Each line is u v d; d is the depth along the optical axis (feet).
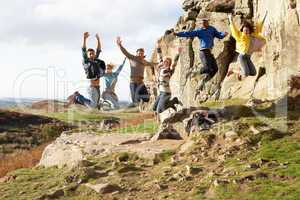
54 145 57.72
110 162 46.68
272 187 34.83
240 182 36.27
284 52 54.54
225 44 68.08
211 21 72.54
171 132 52.13
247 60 52.80
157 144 49.83
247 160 40.50
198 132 47.85
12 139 134.51
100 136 58.44
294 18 54.49
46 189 44.70
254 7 67.82
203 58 53.78
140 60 58.70
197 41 73.61
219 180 36.78
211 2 73.77
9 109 166.71
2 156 100.48
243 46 52.65
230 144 43.91
